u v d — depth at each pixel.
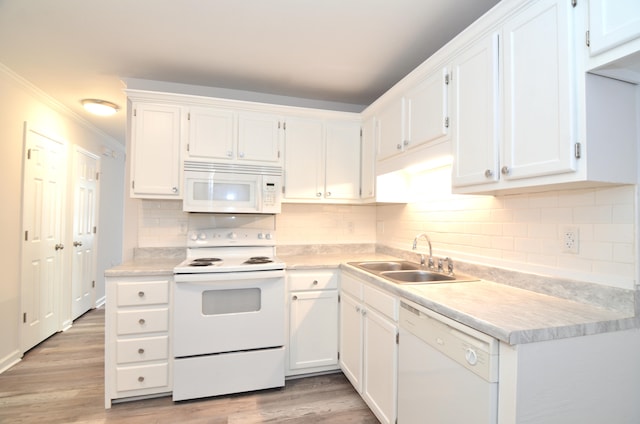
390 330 1.70
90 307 4.18
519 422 0.99
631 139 1.17
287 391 2.25
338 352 2.45
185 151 2.42
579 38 1.09
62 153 3.40
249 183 2.49
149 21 1.89
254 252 2.70
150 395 2.13
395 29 1.96
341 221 3.09
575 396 1.06
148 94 2.35
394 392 1.65
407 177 2.61
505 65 1.35
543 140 1.18
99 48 2.19
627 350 1.14
